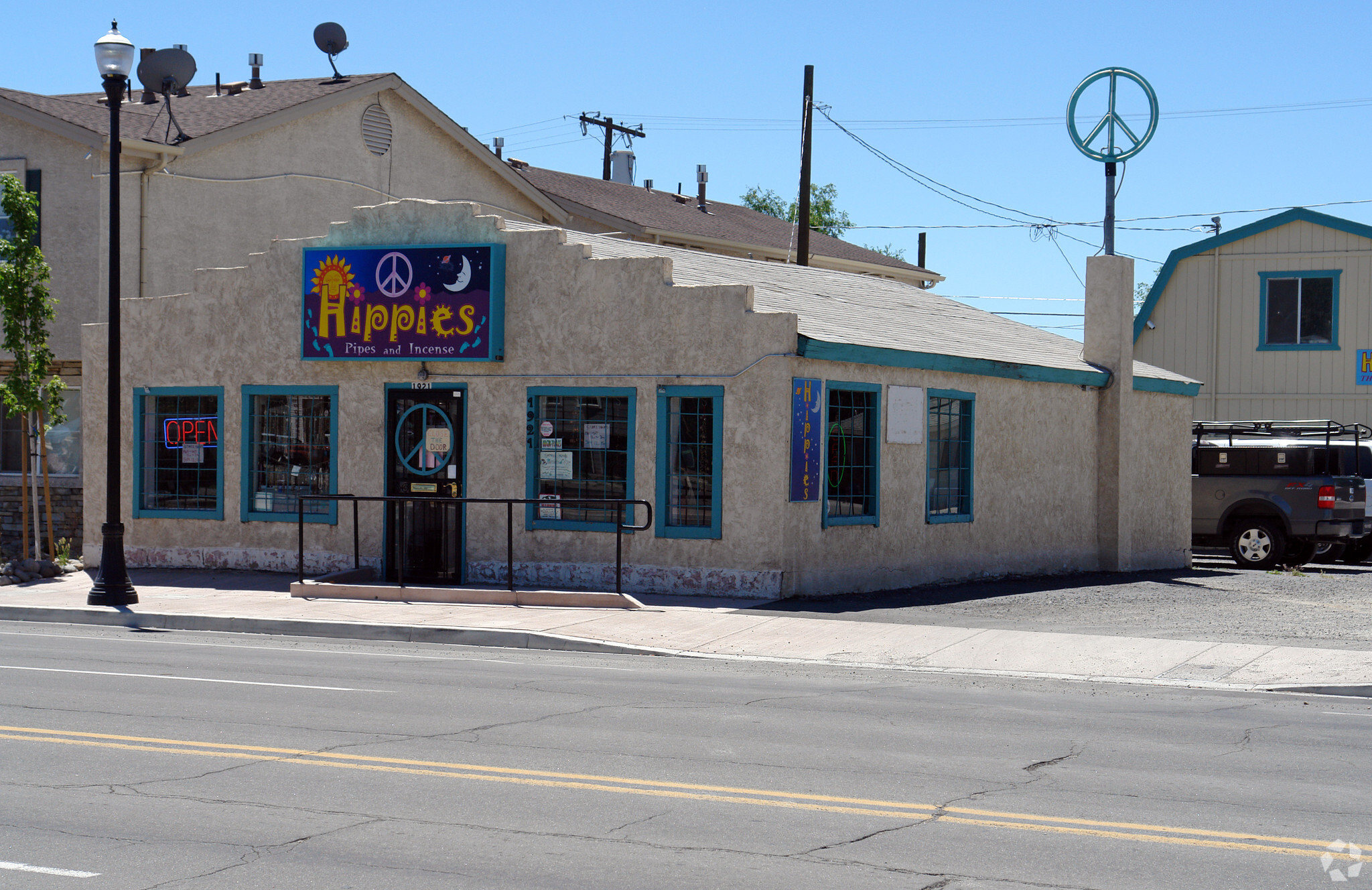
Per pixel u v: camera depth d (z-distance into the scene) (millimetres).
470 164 30938
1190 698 11547
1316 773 8438
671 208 41375
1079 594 18688
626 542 17766
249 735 9297
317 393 19766
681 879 6105
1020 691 11836
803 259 31438
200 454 20672
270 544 20109
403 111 29016
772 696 11250
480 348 18422
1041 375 21234
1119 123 23109
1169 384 24016
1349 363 31281
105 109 25422
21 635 15281
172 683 11555
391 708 10367
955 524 19922
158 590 18625
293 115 26219
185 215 24641
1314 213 31516
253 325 20188
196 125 25359
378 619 15734
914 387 19094
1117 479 22969
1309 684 12062
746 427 17047
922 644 14117
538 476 18469
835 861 6414
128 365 21094
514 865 6316
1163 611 16797
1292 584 20516
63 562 21844
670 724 9836
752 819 7180
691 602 16781
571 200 36375
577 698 11000
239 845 6621
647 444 17656
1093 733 9766
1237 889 6066
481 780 8008
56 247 24062
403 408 19266
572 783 7949
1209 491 24641
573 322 18141
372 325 19047
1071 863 6422
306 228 26750
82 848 6547
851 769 8391
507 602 16969
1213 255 32719
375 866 6285
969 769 8461
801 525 17219
